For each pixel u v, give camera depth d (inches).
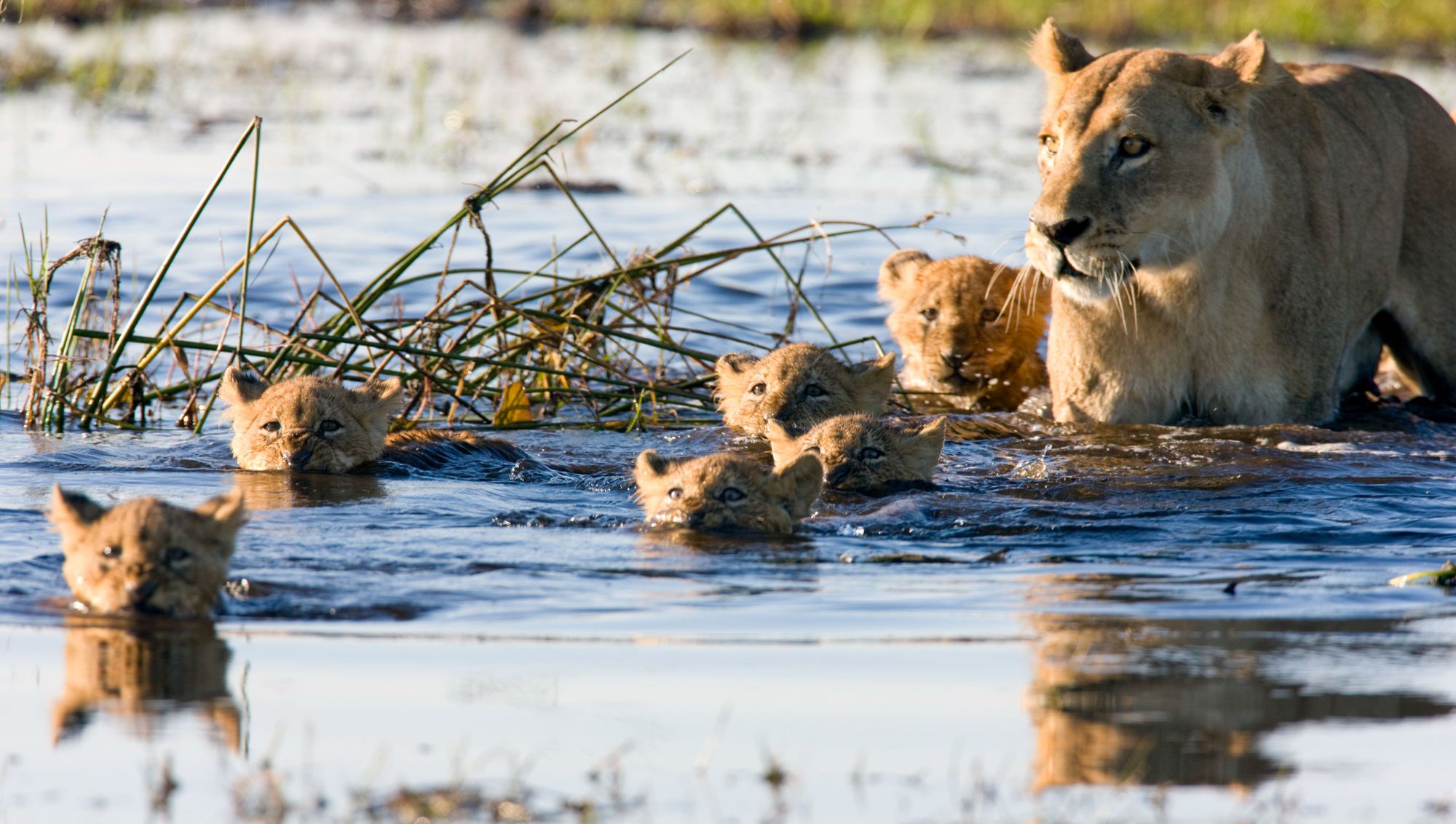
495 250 797.2
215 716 263.6
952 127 1178.6
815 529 403.5
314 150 1045.8
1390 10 1640.0
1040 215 469.1
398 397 502.9
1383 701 270.7
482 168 1004.6
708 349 681.6
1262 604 331.0
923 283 643.5
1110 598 336.2
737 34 1707.7
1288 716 265.0
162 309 692.7
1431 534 394.3
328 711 266.5
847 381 546.6
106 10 1665.8
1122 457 480.7
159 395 578.2
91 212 842.8
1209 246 498.0
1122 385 536.4
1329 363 541.6
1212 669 287.0
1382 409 580.7
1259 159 517.3
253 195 553.9
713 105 1266.0
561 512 420.2
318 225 841.5
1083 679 282.8
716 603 331.6
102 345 599.8
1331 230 537.0
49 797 233.8
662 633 310.3
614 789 238.8
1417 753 249.8
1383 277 569.9
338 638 305.7
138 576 312.7
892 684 280.7
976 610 326.3
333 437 483.2
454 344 604.4
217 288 559.2
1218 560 370.0
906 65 1518.2
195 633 306.8
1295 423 537.0
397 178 974.4
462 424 574.9
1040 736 257.8
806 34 1711.4
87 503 327.9
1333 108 567.5
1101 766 246.2
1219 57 493.0
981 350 627.5
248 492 441.1
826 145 1099.9
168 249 778.2
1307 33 1565.0
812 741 256.4
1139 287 522.9
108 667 285.7
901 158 1056.2
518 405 574.2
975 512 418.0
